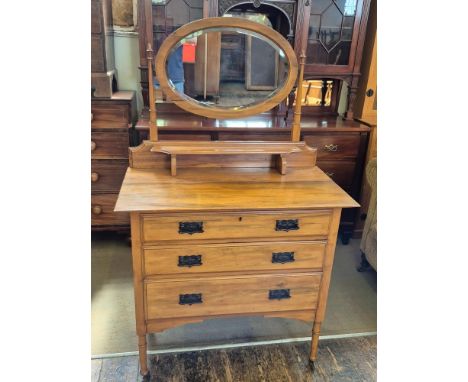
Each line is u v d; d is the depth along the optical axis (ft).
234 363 4.98
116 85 7.34
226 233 4.12
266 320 5.78
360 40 6.82
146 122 6.36
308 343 5.36
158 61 4.52
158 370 4.81
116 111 6.56
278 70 4.83
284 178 4.79
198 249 4.14
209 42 4.58
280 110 7.34
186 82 4.74
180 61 4.63
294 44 6.64
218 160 4.98
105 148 6.70
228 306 4.49
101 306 5.85
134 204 3.87
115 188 6.98
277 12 6.61
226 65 4.70
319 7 6.60
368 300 6.26
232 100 4.87
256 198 4.17
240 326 5.64
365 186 7.57
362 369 4.96
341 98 8.22
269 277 4.42
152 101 4.70
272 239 4.25
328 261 4.47
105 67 6.33
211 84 4.77
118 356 4.99
